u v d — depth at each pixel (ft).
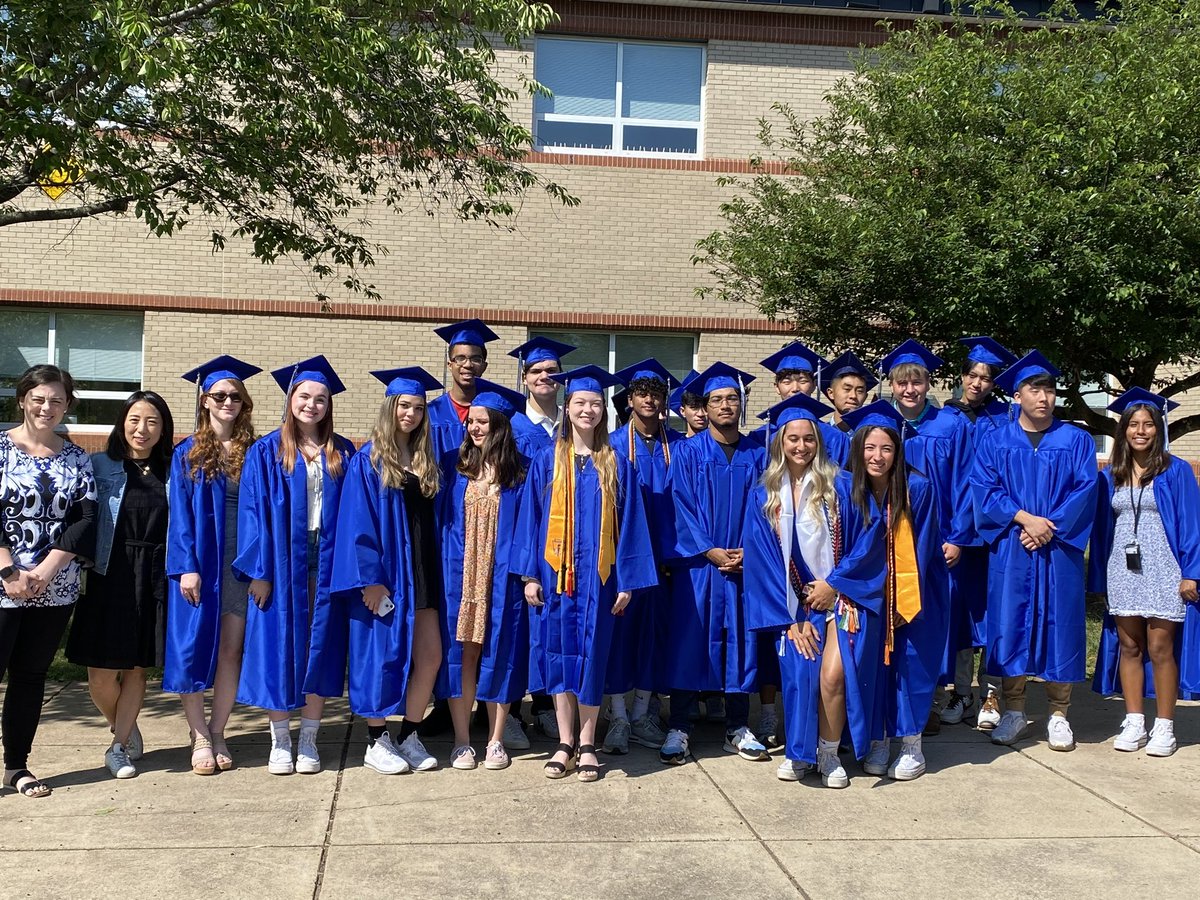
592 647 14.78
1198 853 12.42
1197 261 24.72
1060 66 26.40
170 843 12.21
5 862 11.60
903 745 15.43
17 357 36.99
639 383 16.93
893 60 30.68
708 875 11.59
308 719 15.14
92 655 14.17
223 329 36.96
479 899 10.87
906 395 18.53
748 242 30.25
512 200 37.55
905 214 25.48
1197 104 23.68
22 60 19.20
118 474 14.55
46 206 36.11
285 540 14.82
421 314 37.37
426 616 15.34
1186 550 16.30
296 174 26.07
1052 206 23.94
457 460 16.01
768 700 17.16
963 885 11.43
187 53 20.43
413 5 24.52
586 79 38.52
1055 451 17.15
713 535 16.38
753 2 37.83
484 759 15.80
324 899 10.81
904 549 15.21
